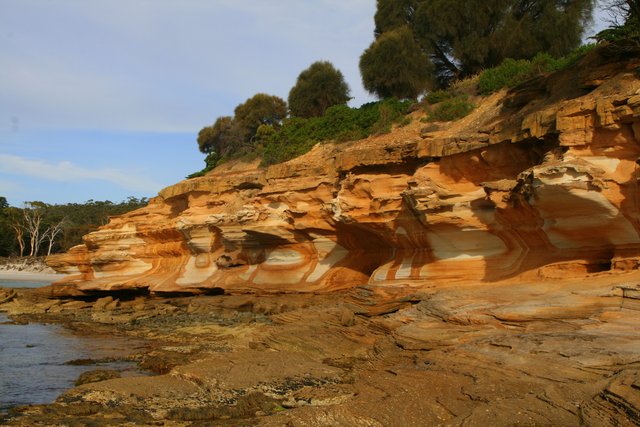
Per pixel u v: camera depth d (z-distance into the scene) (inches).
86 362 650.8
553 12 1224.8
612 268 555.5
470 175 752.3
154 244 1349.7
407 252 819.4
